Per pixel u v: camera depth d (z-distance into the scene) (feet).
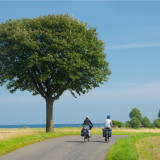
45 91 168.55
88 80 157.89
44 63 144.25
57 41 143.33
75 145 94.32
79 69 152.66
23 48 144.15
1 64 151.94
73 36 149.38
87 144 97.50
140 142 108.88
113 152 73.82
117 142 98.63
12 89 161.17
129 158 66.18
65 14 162.30
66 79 159.02
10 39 147.64
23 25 157.07
